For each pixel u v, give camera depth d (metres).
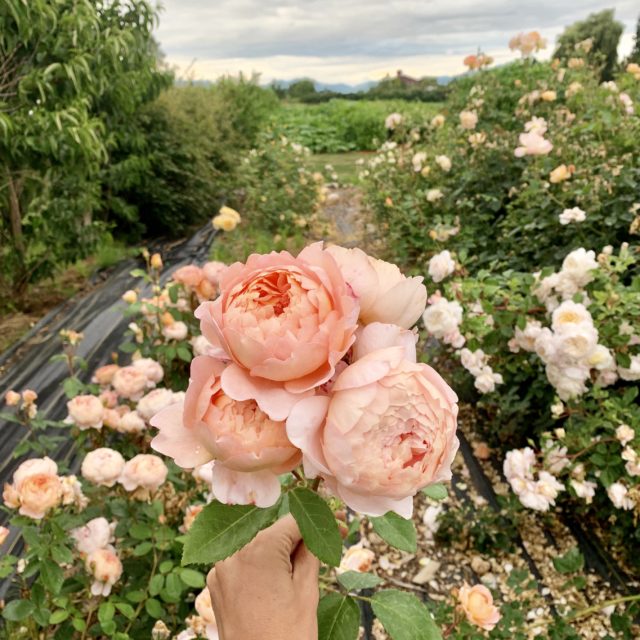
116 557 1.67
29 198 5.16
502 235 4.24
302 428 0.48
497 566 2.45
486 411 3.28
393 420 0.49
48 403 3.63
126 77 5.50
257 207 7.16
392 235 5.17
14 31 4.15
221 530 0.59
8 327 4.84
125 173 6.54
